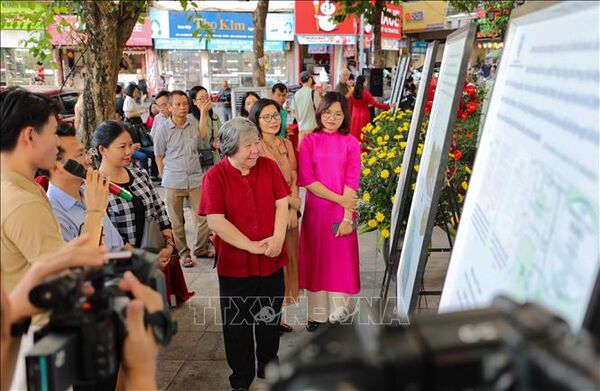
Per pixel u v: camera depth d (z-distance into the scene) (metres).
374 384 0.47
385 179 3.85
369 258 5.19
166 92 6.39
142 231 3.30
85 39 4.11
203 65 16.94
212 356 3.45
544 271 0.70
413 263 1.65
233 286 2.85
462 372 0.45
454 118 1.38
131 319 1.13
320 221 3.49
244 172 2.82
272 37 17.06
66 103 9.45
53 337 1.01
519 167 0.89
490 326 0.46
